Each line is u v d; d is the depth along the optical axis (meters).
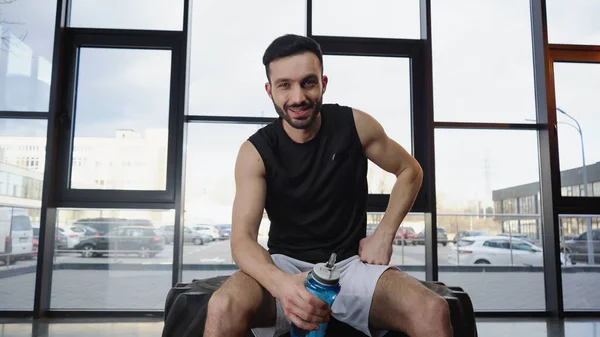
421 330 0.95
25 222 3.00
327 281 0.91
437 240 3.17
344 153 1.23
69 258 3.04
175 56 3.19
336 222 1.23
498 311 3.10
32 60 3.13
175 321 1.24
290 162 1.21
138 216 3.10
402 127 3.29
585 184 3.22
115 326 2.65
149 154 3.13
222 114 3.22
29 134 3.08
